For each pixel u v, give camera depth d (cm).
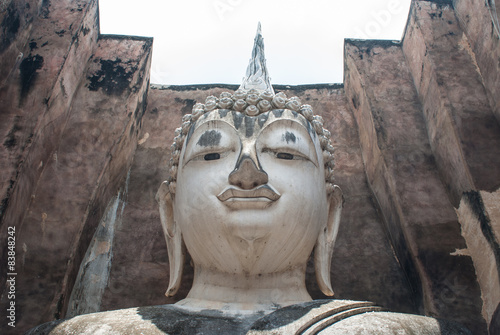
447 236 503
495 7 554
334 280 539
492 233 452
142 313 356
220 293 401
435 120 587
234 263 396
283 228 392
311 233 418
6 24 538
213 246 398
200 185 413
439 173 567
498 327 421
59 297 453
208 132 436
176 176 477
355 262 554
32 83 546
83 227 506
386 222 578
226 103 455
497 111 543
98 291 521
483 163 505
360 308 349
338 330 308
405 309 509
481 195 480
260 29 592
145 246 565
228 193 388
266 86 511
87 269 525
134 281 535
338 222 480
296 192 408
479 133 532
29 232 485
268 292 401
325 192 464
